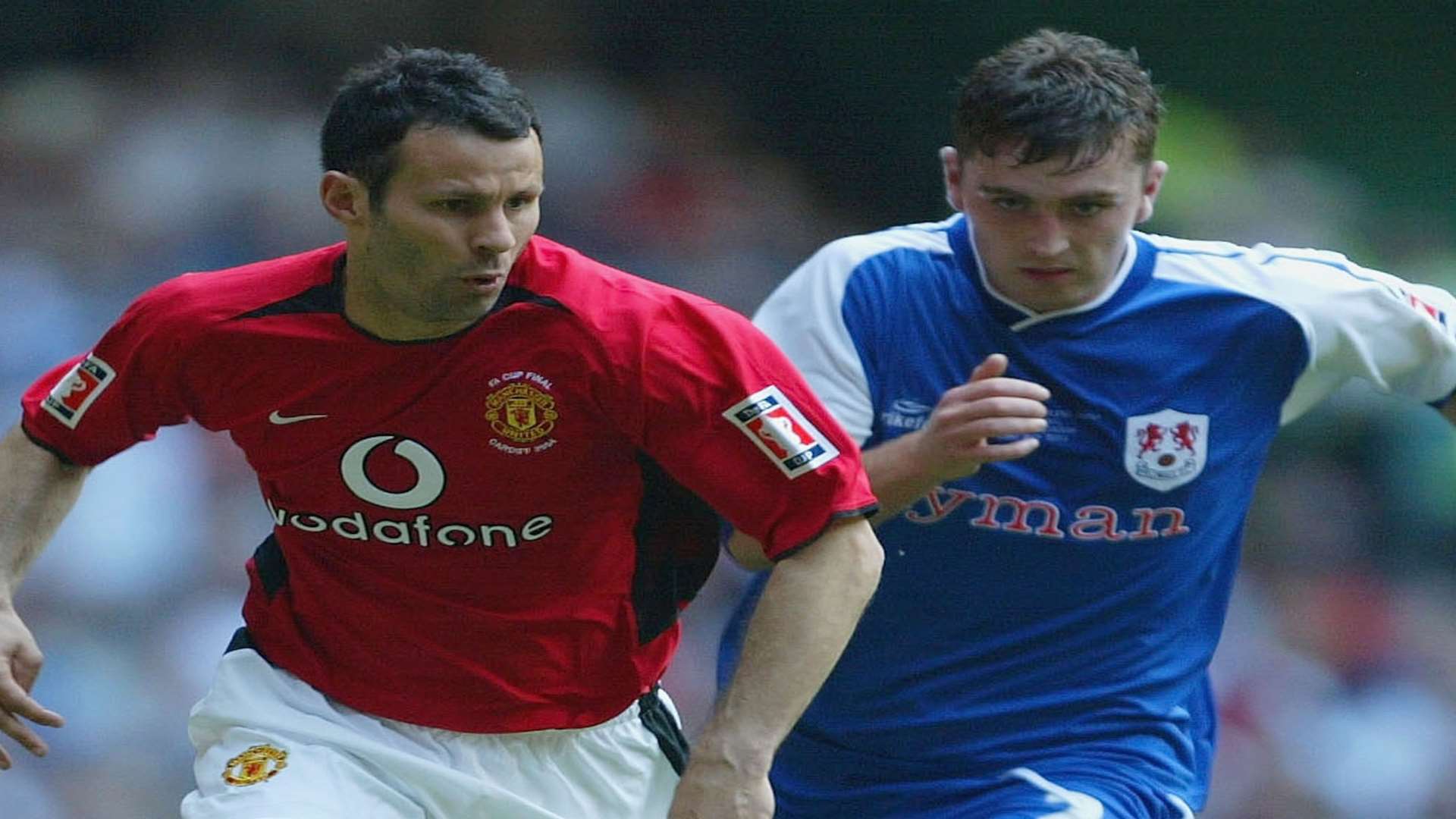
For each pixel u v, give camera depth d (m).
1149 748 15.98
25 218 42.09
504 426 12.87
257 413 13.20
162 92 45.91
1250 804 37.22
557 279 12.84
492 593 13.44
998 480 15.64
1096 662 16.02
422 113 12.13
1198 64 47.72
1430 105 47.31
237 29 48.31
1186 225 45.72
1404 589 42.41
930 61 50.41
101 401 13.77
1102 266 14.95
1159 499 15.76
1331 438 44.59
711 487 12.88
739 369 12.76
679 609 14.21
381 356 12.84
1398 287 16.06
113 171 43.50
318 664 13.91
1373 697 39.66
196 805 13.42
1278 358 15.86
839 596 12.77
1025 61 14.66
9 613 14.04
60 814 31.61
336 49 48.88
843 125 51.19
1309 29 47.44
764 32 51.41
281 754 13.59
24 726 14.01
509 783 13.84
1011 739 16.00
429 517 13.18
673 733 14.55
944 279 15.81
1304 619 40.97
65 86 45.50
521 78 49.66
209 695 14.28
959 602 15.91
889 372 15.79
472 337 12.73
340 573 13.65
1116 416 15.62
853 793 16.44
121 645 33.97
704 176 49.03
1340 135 47.50
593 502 13.27
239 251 43.47
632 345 12.66
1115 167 14.55
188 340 13.14
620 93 50.19
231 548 35.75
